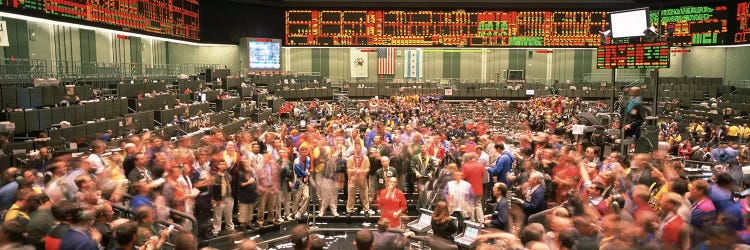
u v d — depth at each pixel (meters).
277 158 12.46
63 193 8.08
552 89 43.50
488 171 11.86
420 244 9.72
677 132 25.89
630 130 16.02
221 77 33.22
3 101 16.27
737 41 35.38
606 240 6.21
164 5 32.28
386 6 40.75
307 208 12.63
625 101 17.31
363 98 43.47
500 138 13.86
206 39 38.72
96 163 9.84
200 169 10.33
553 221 6.54
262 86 37.47
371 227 12.30
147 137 11.96
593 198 8.37
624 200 8.02
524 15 40.41
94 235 6.43
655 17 38.84
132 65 33.44
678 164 10.27
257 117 28.77
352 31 41.03
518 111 36.91
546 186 9.73
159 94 23.28
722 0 35.97
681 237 6.41
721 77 42.91
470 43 40.78
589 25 40.22
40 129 16.28
